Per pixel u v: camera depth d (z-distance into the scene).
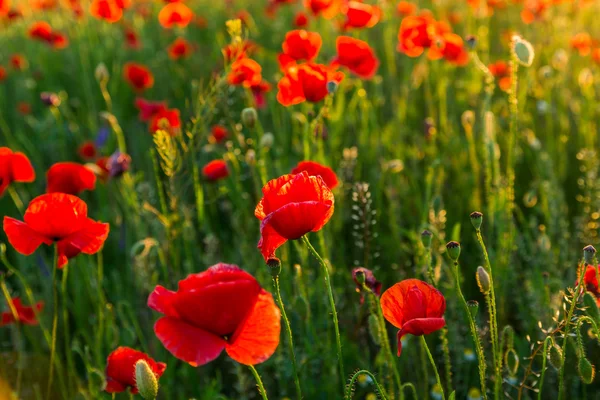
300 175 1.73
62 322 3.70
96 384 2.71
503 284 3.04
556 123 4.91
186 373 3.12
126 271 3.93
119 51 7.26
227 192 3.74
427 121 4.38
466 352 2.87
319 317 2.97
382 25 6.66
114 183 4.34
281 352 2.94
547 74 4.58
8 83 7.44
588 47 5.47
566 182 4.38
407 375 2.99
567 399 2.84
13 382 3.09
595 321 1.91
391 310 1.77
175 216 3.17
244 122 3.19
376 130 4.46
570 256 3.38
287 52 3.59
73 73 7.04
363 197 3.00
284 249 3.08
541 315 2.79
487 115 3.22
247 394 3.11
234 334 1.46
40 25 6.70
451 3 7.93
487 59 5.43
